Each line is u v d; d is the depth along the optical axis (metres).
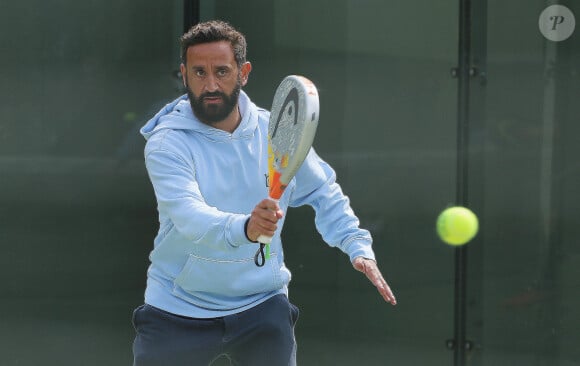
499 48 16.95
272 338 11.93
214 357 11.99
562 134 16.97
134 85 16.88
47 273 16.73
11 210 16.59
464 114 16.97
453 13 16.91
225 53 11.34
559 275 17.05
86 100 16.72
